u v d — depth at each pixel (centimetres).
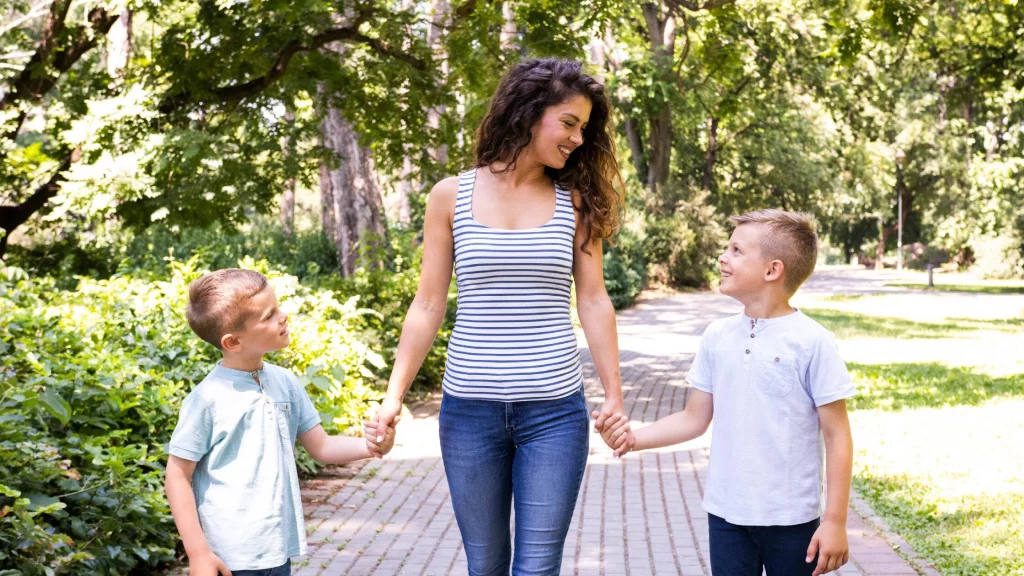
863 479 687
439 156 1738
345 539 550
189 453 278
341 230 1742
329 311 942
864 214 5569
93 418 521
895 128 4169
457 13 1234
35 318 594
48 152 1207
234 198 1150
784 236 296
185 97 1187
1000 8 1880
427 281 302
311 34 1199
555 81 285
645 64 2592
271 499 284
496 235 287
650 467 760
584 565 503
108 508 451
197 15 1157
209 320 281
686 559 513
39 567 375
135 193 1050
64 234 1310
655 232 3247
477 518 294
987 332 1914
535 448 286
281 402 295
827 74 2961
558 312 291
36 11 962
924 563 491
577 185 299
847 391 287
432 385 1147
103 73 1180
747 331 302
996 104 2606
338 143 1720
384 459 778
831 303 2858
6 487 373
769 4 2481
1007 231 3888
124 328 700
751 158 3941
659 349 1653
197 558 271
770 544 291
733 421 297
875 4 1380
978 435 855
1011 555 499
